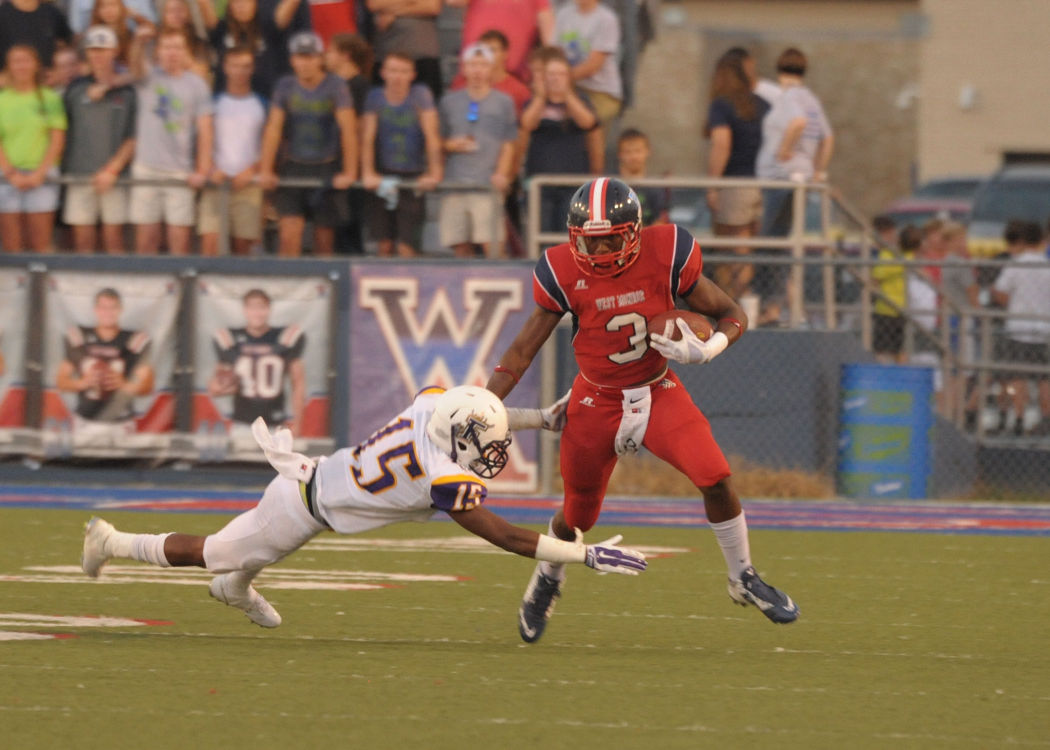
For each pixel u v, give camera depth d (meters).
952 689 17.20
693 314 18.47
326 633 20.41
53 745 14.04
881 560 29.08
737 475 39.56
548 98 38.84
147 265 39.22
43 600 22.83
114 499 37.16
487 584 25.08
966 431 43.69
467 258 38.56
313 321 39.09
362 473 17.88
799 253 39.47
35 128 38.81
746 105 39.72
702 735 14.73
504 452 17.81
